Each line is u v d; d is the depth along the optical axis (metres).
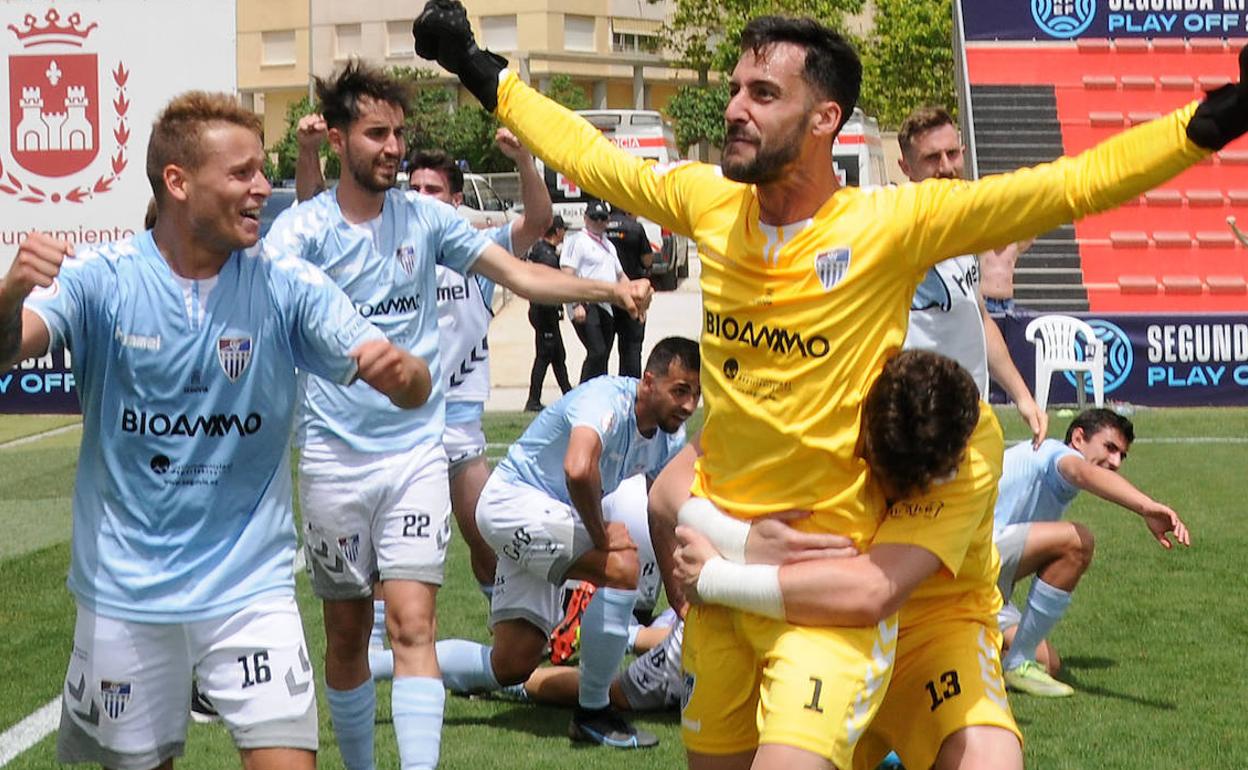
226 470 3.87
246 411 3.86
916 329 5.91
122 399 3.81
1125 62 23.53
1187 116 3.42
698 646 4.14
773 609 3.85
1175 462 12.96
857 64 3.79
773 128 3.72
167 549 3.85
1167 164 3.46
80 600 3.90
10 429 15.87
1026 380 16.09
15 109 16.72
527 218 6.74
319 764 5.76
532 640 6.34
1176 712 6.31
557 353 16.53
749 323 3.86
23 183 16.75
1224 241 21.02
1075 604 8.18
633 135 30.42
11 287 3.40
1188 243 21.05
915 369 3.75
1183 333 16.42
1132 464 12.89
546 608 6.33
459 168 8.44
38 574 8.88
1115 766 5.61
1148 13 23.59
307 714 3.88
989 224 3.69
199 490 3.85
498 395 18.30
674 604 6.32
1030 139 22.97
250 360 3.84
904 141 6.14
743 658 4.07
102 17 16.56
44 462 13.52
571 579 6.02
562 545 5.95
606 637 5.85
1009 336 16.03
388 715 6.36
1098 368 15.66
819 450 3.83
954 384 3.76
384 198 5.73
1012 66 23.62
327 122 5.62
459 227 5.79
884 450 3.79
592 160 4.30
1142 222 21.42
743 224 3.89
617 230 18.03
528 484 6.18
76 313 3.75
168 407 3.81
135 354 3.77
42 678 6.72
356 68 5.59
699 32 53.31
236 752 5.77
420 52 4.53
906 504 3.92
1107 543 9.74
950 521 3.89
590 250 16.42
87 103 16.69
